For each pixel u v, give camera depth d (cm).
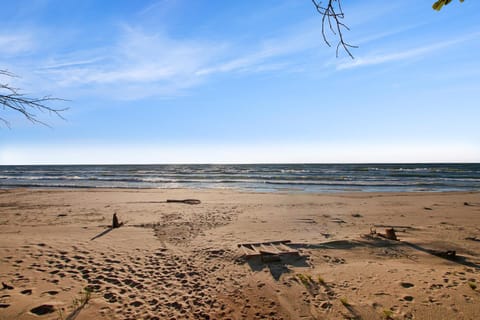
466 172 5172
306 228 973
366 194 2059
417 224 1034
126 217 1188
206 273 563
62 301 440
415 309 401
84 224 1034
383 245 748
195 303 440
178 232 911
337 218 1160
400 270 555
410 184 2952
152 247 736
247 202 1662
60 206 1510
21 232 897
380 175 4491
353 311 405
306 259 645
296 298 452
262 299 451
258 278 536
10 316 391
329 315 399
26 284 500
